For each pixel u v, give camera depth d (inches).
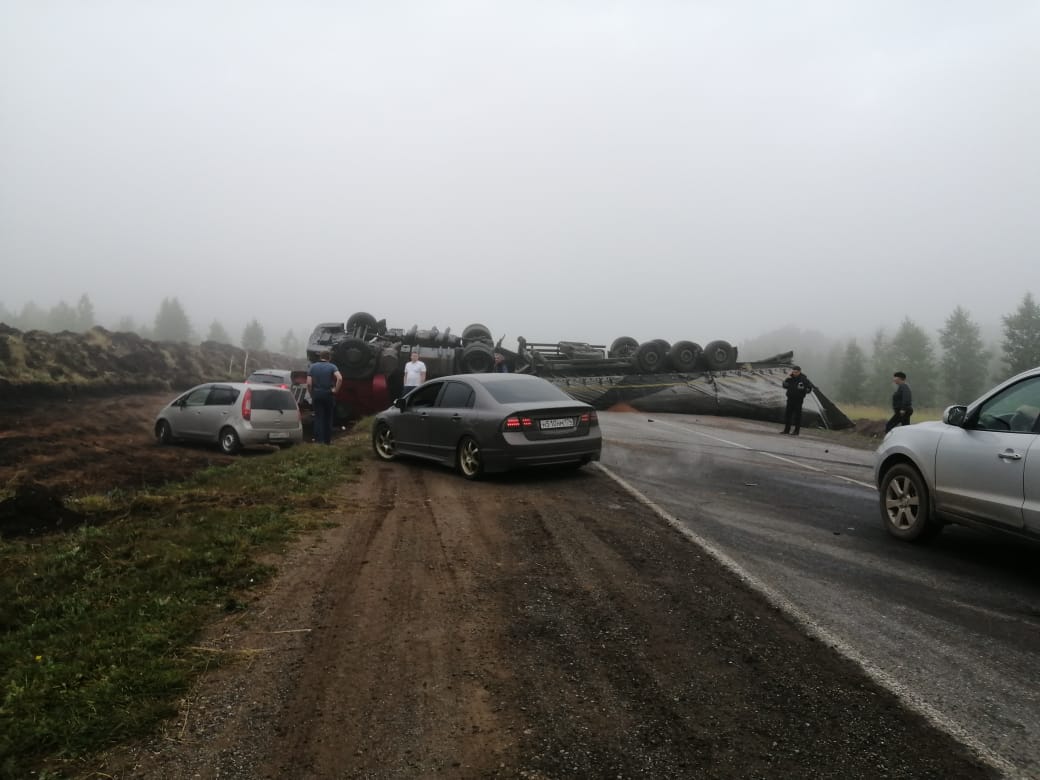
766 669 159.0
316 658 165.6
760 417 927.0
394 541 266.8
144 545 248.2
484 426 382.6
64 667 155.7
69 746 128.6
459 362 831.7
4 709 138.9
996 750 126.9
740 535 277.6
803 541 270.2
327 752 127.4
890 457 278.4
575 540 267.9
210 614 191.8
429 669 160.1
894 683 152.1
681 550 254.1
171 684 150.9
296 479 377.7
